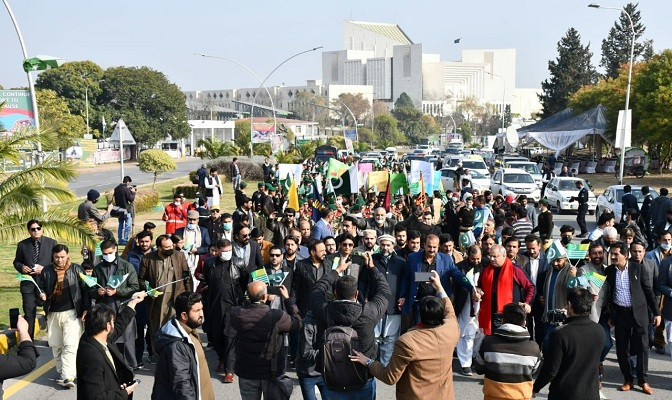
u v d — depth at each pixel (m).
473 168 43.50
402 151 135.38
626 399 8.80
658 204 20.27
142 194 31.75
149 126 98.25
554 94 100.19
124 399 5.93
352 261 8.53
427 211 13.28
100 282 9.41
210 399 6.22
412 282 9.60
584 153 91.50
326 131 181.25
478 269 9.61
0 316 12.40
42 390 9.27
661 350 10.84
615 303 9.05
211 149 60.97
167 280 9.93
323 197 18.89
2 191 13.52
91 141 80.94
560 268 9.37
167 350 5.90
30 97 18.22
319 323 7.02
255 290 6.91
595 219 29.56
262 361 6.89
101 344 5.84
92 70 96.69
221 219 12.25
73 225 13.30
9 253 19.75
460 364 9.95
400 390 5.98
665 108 49.53
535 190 35.91
